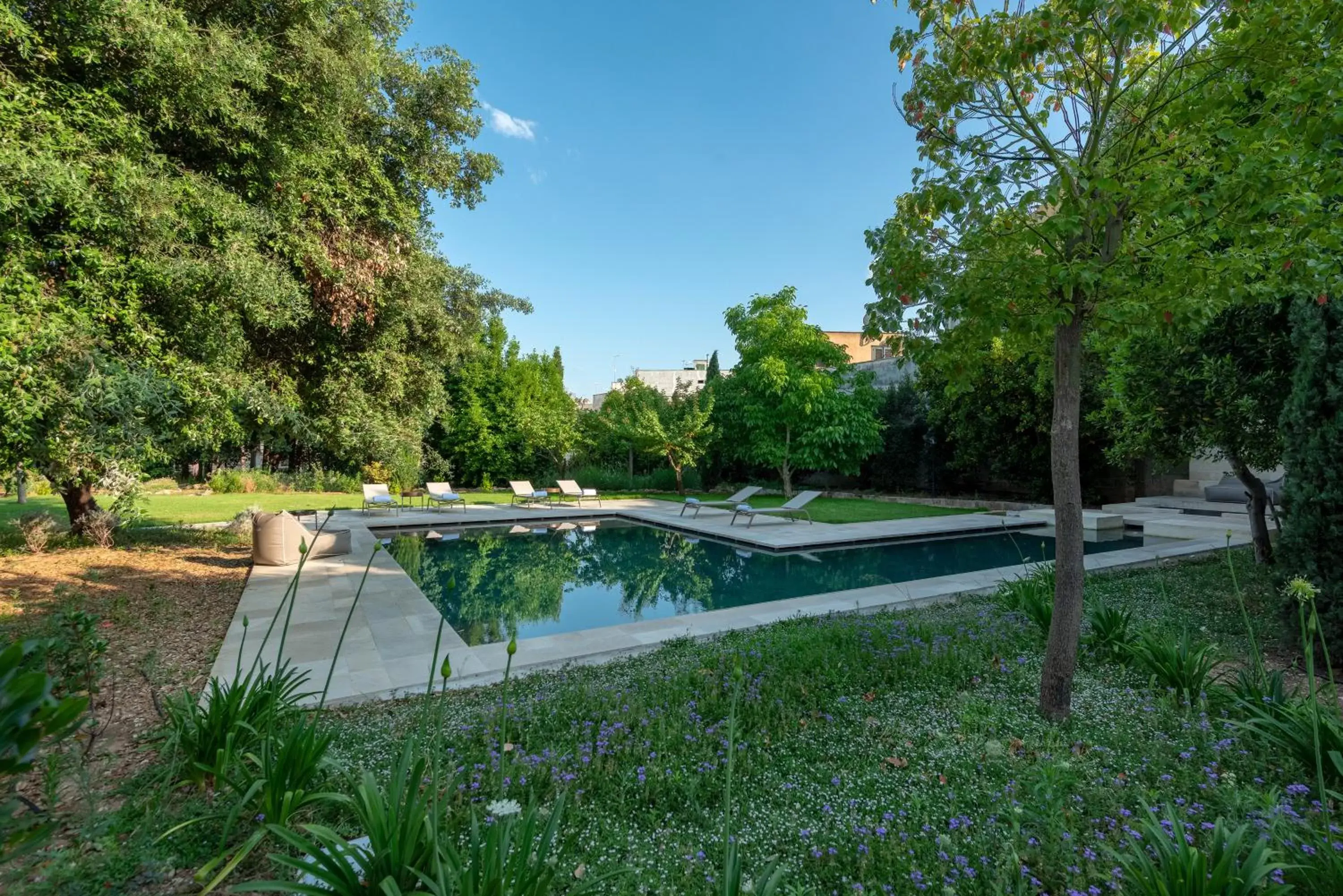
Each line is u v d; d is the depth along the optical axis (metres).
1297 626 4.12
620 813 2.39
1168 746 2.74
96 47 4.68
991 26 3.07
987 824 2.20
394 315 8.16
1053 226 2.76
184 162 5.93
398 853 1.63
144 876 1.89
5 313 4.12
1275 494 7.79
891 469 19.48
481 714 3.36
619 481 21.36
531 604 7.84
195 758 2.42
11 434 4.36
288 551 8.21
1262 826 1.96
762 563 10.08
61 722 1.05
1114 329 3.35
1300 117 2.47
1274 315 4.89
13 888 1.65
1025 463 15.70
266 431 8.47
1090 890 1.73
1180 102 2.93
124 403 4.77
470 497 20.14
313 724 2.27
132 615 5.48
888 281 3.42
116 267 4.87
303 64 6.09
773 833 2.24
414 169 8.54
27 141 4.22
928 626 4.81
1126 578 6.69
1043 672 3.27
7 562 7.55
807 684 3.67
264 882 1.49
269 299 5.80
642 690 3.73
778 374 17.20
